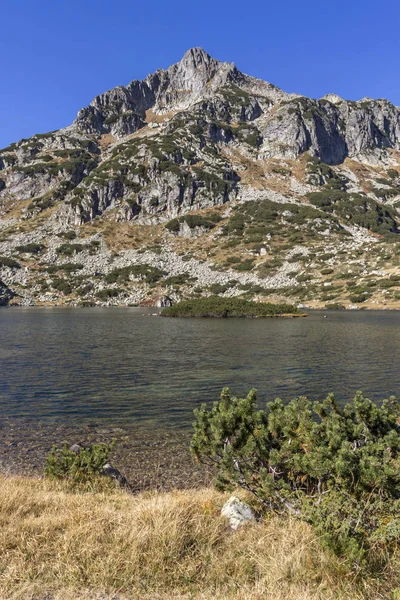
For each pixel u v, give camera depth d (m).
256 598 5.25
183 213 195.38
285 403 20.56
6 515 7.90
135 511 7.91
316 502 7.05
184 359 33.41
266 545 6.55
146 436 16.38
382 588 5.53
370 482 6.92
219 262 153.38
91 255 165.88
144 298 131.12
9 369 29.44
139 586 5.66
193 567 6.07
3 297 128.75
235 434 8.88
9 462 13.77
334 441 7.80
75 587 5.56
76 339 46.94
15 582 5.66
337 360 32.19
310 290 118.25
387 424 9.40
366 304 101.38
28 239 178.00
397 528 6.05
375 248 142.75
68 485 10.70
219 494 9.29
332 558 5.97
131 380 25.94
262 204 195.00
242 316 88.06
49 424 17.80
